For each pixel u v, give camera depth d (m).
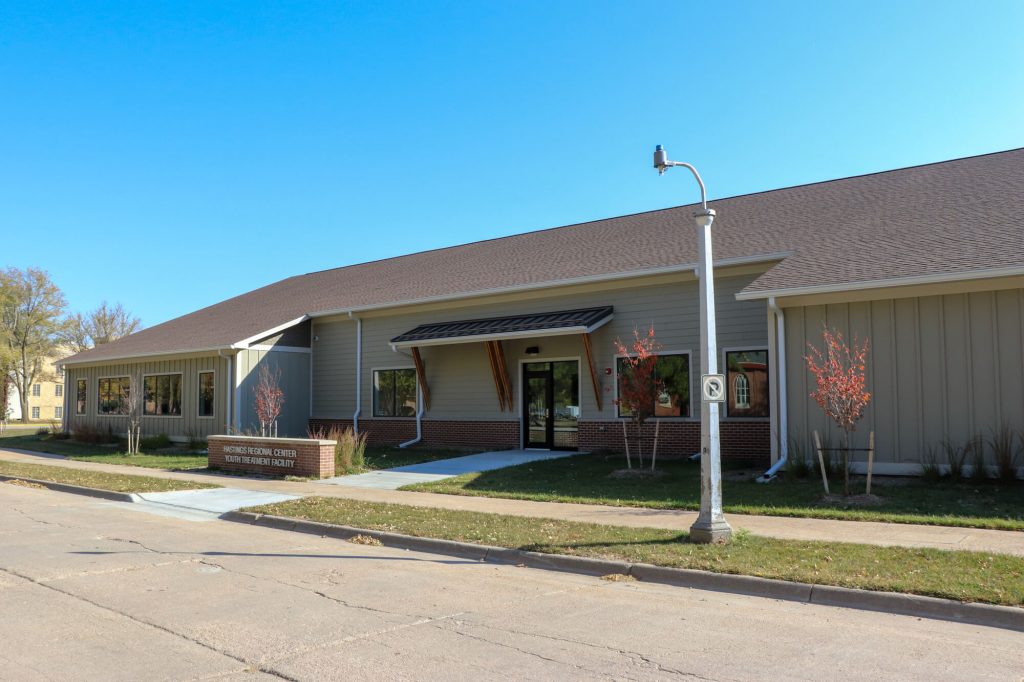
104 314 72.81
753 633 6.20
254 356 25.38
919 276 13.50
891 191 19.75
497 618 6.68
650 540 9.53
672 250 19.89
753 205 22.34
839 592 7.12
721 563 8.16
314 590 7.74
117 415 30.94
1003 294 13.35
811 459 14.88
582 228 26.52
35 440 33.59
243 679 5.19
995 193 17.06
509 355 22.14
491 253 26.78
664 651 5.73
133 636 6.16
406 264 29.83
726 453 18.02
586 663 5.46
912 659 5.52
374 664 5.47
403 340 22.36
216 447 20.03
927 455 13.84
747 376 17.91
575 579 8.30
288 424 26.05
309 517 12.12
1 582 8.03
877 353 14.37
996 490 12.51
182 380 27.58
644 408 16.44
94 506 14.22
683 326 18.88
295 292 31.78
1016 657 5.55
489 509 12.54
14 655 5.68
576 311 20.38
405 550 10.05
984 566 7.70
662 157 9.63
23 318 67.31
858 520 10.76
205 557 9.44
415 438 23.81
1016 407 13.15
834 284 14.27
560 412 21.27
